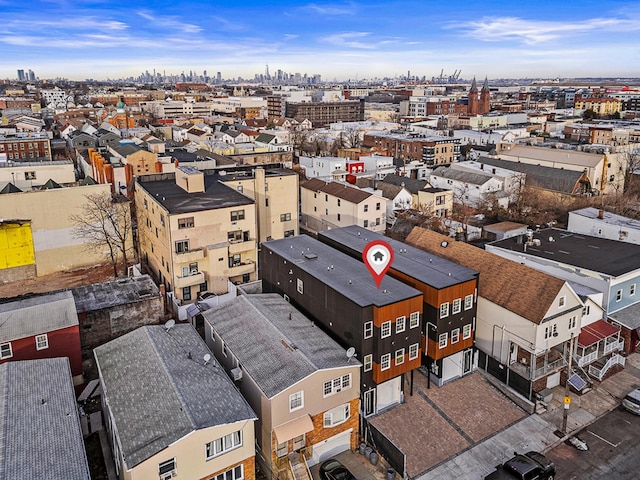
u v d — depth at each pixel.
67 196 62.00
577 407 39.06
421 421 37.41
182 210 53.84
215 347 39.22
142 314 47.19
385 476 32.53
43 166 82.75
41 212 60.72
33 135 127.44
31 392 29.45
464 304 40.62
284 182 72.25
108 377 32.47
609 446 34.91
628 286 46.84
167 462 26.33
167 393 29.55
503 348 41.62
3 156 89.19
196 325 50.16
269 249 47.91
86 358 43.31
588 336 42.69
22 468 23.56
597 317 44.91
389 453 33.22
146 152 95.50
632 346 46.34
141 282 51.44
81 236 63.81
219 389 30.72
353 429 34.72
